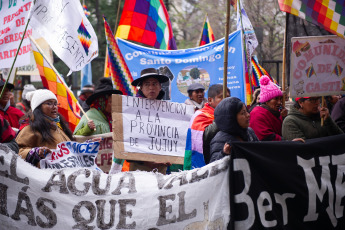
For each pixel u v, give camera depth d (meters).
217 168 5.17
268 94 7.22
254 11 16.12
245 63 8.54
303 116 6.69
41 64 7.64
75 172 5.17
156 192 5.21
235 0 8.81
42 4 6.41
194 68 8.45
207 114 6.42
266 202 5.23
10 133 5.48
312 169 5.50
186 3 23.56
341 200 5.68
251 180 5.18
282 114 7.48
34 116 6.12
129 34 9.57
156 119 6.64
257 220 5.18
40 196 5.09
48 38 6.42
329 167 5.60
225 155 5.23
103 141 6.96
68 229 5.12
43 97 6.14
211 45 8.52
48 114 6.17
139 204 5.20
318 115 6.76
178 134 6.72
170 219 5.18
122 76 7.77
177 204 5.19
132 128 6.50
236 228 5.11
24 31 5.82
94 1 19.36
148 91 6.66
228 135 5.46
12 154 5.07
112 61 7.75
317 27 7.29
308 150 5.49
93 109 7.21
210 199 5.16
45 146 6.07
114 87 7.74
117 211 5.19
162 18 9.73
